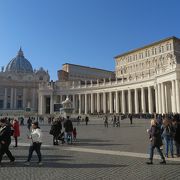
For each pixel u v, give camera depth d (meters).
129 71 110.25
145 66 102.38
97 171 10.73
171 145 14.18
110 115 70.81
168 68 61.97
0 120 12.70
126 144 19.22
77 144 19.97
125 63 112.75
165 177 9.65
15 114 96.19
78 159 13.54
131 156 14.24
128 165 11.89
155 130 12.20
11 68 162.00
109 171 10.71
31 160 13.38
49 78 156.00
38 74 153.75
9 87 144.00
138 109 78.25
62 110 59.03
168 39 92.44
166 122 14.38
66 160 13.28
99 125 46.03
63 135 21.61
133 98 84.62
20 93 146.75
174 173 10.28
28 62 168.88
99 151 16.22
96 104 93.00
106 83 88.38
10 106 143.38
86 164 12.20
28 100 147.00
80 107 93.94
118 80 85.06
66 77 127.56
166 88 64.31
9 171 10.90
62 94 99.75
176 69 57.47
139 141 20.81
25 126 48.66
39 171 10.86
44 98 102.81
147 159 13.37
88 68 139.38
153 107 75.56
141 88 76.25
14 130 18.91
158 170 10.85
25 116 87.12
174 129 14.13
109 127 40.03
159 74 65.38
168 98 63.94
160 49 96.44
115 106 86.81
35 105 147.12
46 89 101.81
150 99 72.94
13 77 148.38
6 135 12.30
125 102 85.19
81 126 43.47
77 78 134.25
